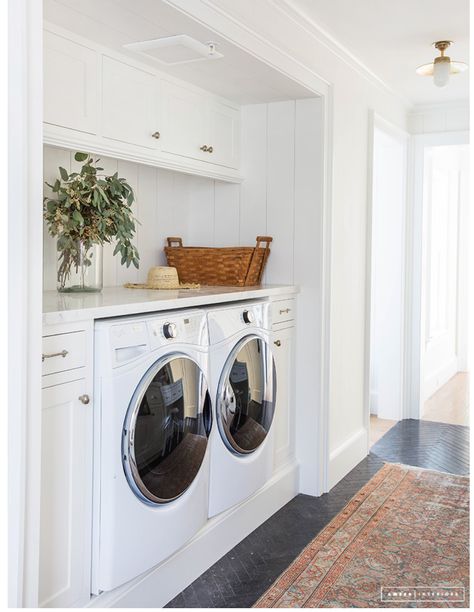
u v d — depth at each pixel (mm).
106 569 2000
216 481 2607
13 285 1548
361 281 4004
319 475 3428
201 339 2467
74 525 1936
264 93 3221
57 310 1862
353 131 3758
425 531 2971
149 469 2125
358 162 3863
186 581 2461
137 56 2570
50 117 2199
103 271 3004
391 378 5098
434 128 4879
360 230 3943
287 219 3422
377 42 3389
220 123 3283
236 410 2703
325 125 3355
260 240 3387
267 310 3002
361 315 4023
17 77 1527
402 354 5047
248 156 3500
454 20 3100
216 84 3029
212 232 3633
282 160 3414
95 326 1988
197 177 3650
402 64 3779
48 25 2189
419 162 4953
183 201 3617
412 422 5039
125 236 2588
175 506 2275
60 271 2531
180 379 2291
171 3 2100
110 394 1979
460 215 7074
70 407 1903
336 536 2916
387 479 3695
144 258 3293
